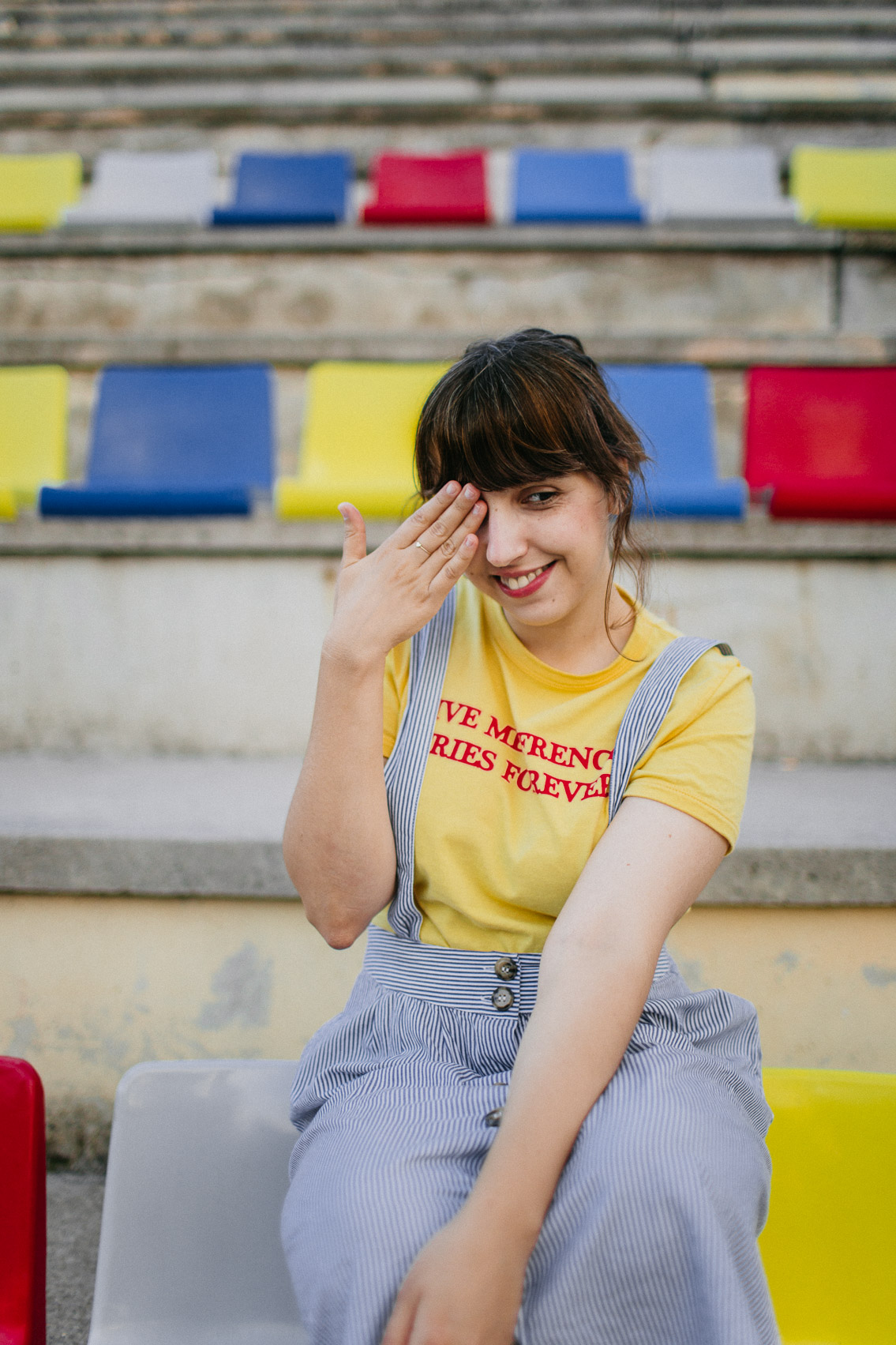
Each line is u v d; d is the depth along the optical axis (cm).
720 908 137
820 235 275
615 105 355
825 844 134
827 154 325
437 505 83
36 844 140
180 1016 140
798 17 396
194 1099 95
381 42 390
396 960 87
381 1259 64
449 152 360
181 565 199
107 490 205
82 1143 140
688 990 88
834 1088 94
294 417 262
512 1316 62
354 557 86
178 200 338
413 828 84
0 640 200
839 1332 90
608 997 70
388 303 281
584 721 86
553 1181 66
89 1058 141
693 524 195
